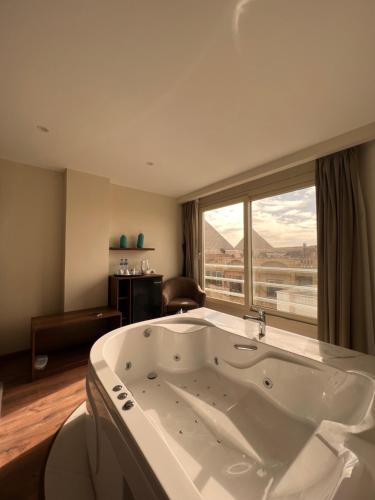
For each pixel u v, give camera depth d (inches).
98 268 117.8
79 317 98.3
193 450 47.9
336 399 47.0
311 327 101.0
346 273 82.6
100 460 40.6
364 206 81.7
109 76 54.4
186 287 147.3
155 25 42.4
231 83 56.8
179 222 163.5
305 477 33.2
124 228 137.9
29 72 52.9
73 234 110.6
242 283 132.1
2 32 43.5
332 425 37.1
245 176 114.4
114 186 134.3
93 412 45.9
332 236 86.7
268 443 49.0
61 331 109.7
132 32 43.7
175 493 24.6
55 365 90.5
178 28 43.0
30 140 83.8
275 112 68.3
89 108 66.1
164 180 127.5
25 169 104.7
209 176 121.0
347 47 47.1
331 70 53.0
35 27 42.8
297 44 46.4
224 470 43.5
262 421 55.1
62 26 42.6
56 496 43.2
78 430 59.1
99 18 41.1
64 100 62.6
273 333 69.1
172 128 76.5
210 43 46.0
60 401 70.6
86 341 115.6
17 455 51.8
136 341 77.5
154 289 129.0
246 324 78.4
